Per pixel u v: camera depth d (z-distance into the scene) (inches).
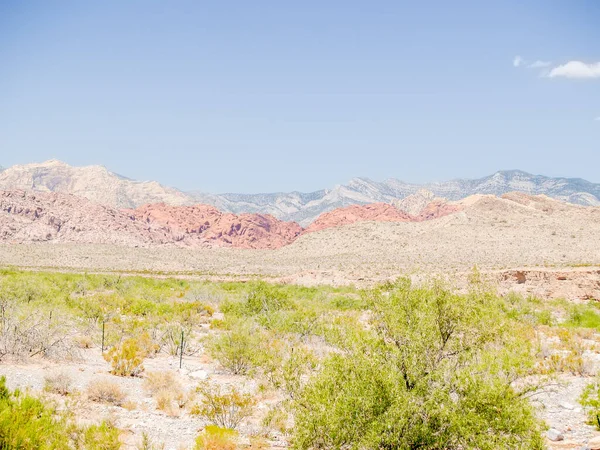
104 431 322.3
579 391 561.9
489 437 300.4
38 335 592.1
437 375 322.0
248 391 519.2
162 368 625.6
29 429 298.7
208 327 977.5
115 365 570.9
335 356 345.4
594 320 1268.5
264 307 1157.1
